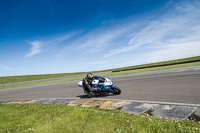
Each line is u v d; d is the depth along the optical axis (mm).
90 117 3975
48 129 3494
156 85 8336
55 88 14594
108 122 3465
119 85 10406
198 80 7988
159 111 4043
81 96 8297
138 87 8500
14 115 5277
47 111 5316
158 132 2693
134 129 2883
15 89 20328
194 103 4301
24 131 3537
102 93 7516
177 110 3914
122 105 5129
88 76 7629
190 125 2910
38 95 11023
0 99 11719
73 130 3250
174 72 13945
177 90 6398
